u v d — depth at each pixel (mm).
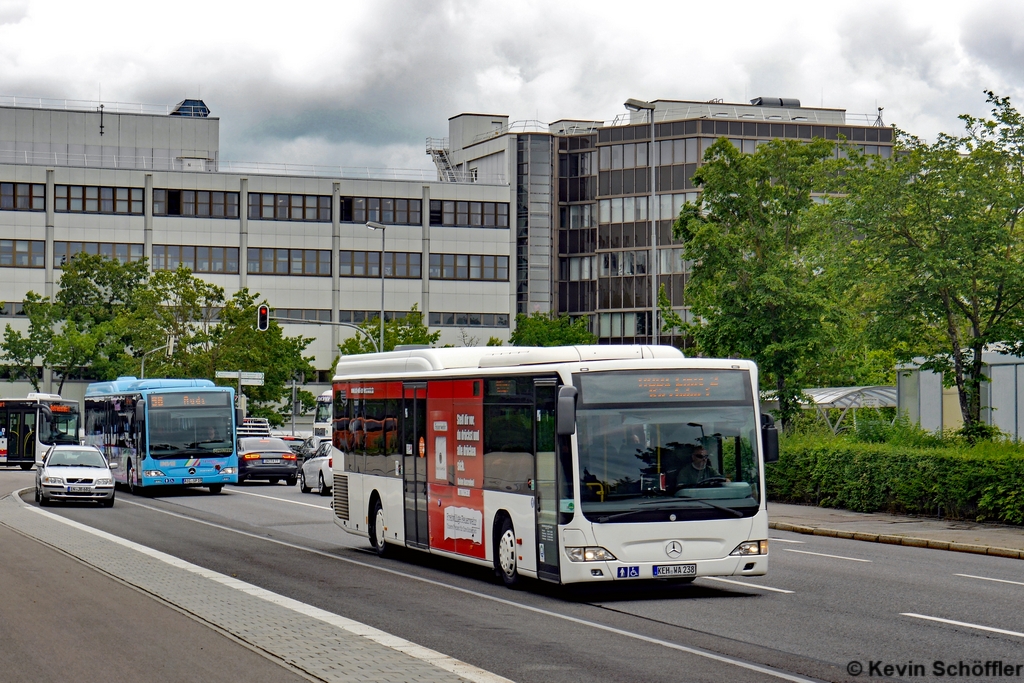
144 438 39531
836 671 10062
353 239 101062
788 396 36031
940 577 17250
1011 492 25047
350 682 9164
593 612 13820
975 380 29438
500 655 10875
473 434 17453
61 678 9430
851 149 36344
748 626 12625
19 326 95312
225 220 98812
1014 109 29688
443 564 19469
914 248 29203
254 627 12016
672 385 15203
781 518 27766
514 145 104938
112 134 104938
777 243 36281
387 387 20703
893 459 28453
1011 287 28422
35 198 95688
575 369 15031
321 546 22609
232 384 80188
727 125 92875
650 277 95125
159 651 10633
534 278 104375
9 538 22547
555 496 15047
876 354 57188
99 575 16656
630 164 96188
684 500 14953
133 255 97250
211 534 25156
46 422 60156
